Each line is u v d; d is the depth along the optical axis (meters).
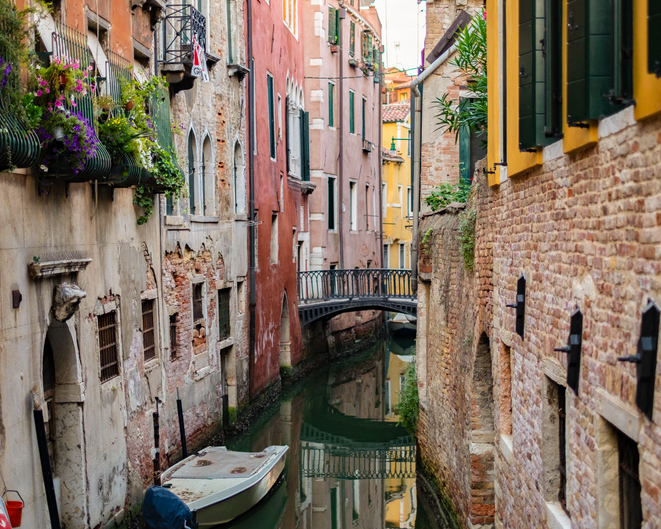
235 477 12.96
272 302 22.59
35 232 8.67
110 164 10.00
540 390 6.70
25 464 8.24
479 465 9.88
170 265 14.70
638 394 4.25
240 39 19.83
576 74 5.00
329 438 19.25
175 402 14.66
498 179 8.31
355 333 33.03
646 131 4.23
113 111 10.79
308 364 26.91
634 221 4.44
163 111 13.20
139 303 12.49
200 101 16.86
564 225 5.93
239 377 19.12
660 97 3.88
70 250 9.68
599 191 5.07
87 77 9.32
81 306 9.98
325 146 31.70
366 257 37.12
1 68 7.12
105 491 10.62
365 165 37.22
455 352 11.46
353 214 35.47
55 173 8.73
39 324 8.70
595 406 5.20
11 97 7.42
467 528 10.17
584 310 5.44
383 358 31.78
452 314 11.78
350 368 29.09
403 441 19.02
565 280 5.93
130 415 11.86
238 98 19.66
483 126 12.84
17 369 8.13
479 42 12.65
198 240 16.47
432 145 16.39
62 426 9.80
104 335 11.07
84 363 10.02
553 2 5.79
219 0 18.22
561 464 6.54
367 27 36.97
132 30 12.79
